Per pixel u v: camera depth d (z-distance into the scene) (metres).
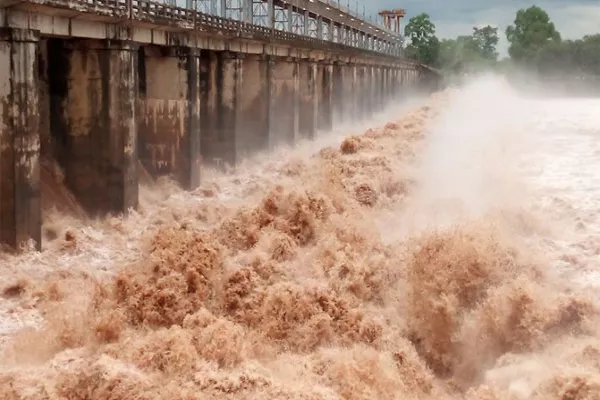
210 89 45.56
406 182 29.12
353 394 13.95
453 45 180.25
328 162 32.69
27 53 24.61
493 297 15.52
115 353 14.66
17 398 13.18
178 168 39.19
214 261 19.64
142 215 32.66
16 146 24.42
